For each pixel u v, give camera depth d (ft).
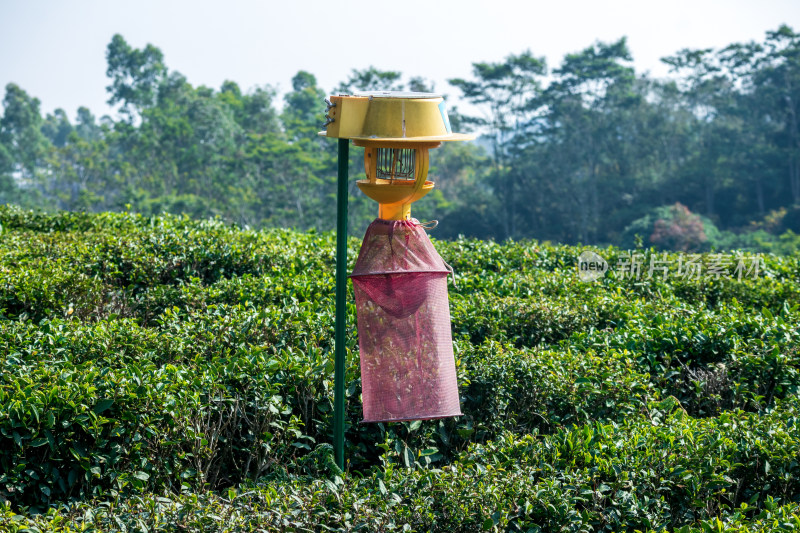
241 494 12.63
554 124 218.38
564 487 13.17
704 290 29.22
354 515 11.96
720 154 208.13
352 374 16.65
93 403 14.10
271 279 25.50
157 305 23.89
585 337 21.24
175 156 236.22
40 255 28.02
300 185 201.98
